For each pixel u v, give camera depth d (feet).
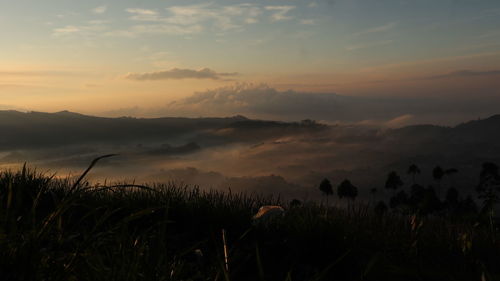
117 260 8.48
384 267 13.37
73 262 7.71
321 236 14.62
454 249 15.83
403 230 18.20
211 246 14.93
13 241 7.42
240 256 13.70
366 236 17.40
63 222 13.21
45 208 17.85
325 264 13.91
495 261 14.55
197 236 16.06
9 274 7.02
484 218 14.08
